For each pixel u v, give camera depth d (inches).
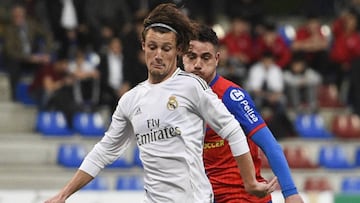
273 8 2455.7
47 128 1807.3
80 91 1834.4
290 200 694.5
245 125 711.1
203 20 1914.4
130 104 673.6
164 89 658.8
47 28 1907.0
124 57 1752.0
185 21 655.1
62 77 1844.2
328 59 1998.0
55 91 1830.7
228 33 1914.4
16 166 1748.3
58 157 1765.5
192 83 655.8
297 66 1929.1
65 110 1822.1
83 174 703.1
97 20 1904.5
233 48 1887.3
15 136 1787.6
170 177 656.4
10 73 1855.3
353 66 1950.1
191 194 653.9
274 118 1839.3
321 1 2383.1
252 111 715.4
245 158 661.3
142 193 1366.9
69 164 1750.7
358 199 1362.0
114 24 1876.2
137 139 673.0
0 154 1756.9
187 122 655.8
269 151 703.7
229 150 743.7
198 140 659.4
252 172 665.0
